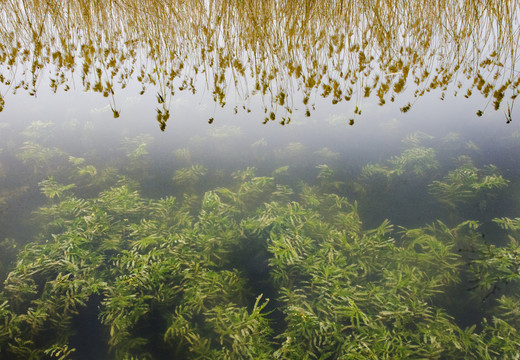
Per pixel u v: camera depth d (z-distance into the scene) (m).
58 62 3.78
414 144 4.98
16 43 3.67
